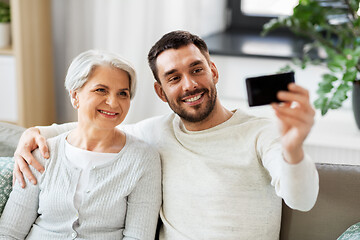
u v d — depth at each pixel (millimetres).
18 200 1490
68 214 1455
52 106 3100
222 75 2867
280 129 1109
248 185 1403
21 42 2730
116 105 1438
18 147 1539
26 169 1495
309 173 1146
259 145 1390
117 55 1475
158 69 1463
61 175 1477
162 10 2775
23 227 1492
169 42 1437
